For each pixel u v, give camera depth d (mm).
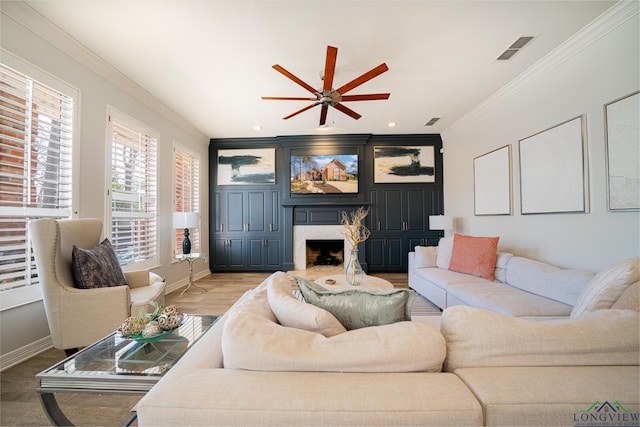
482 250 3164
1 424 1476
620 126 2115
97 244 2480
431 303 3545
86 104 2674
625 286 1438
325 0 1981
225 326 886
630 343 810
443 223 4480
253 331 854
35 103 2215
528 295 2385
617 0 1998
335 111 4148
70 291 2000
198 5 2027
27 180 2166
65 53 2438
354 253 3012
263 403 684
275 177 5590
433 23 2221
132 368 1208
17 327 2084
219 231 5633
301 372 783
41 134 2273
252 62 2771
